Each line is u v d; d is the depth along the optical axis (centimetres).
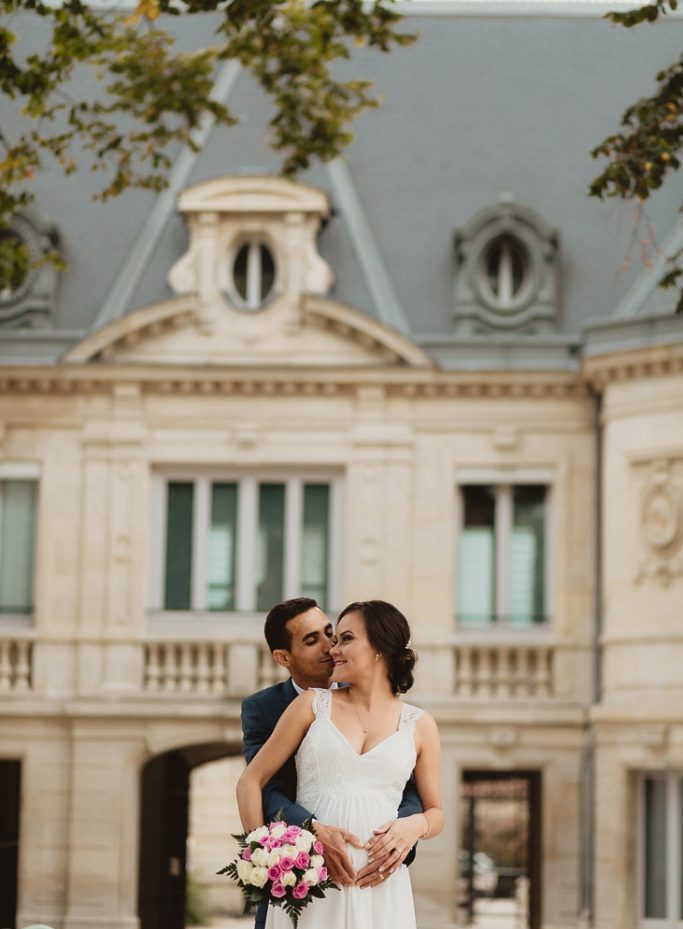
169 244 3253
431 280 3219
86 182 3341
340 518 3142
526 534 3125
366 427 3117
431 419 3123
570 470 3103
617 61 3438
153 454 3134
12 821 3288
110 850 3042
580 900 2988
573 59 3447
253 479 3153
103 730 3067
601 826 2952
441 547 3106
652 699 2908
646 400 2966
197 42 3484
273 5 2106
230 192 3145
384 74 3444
